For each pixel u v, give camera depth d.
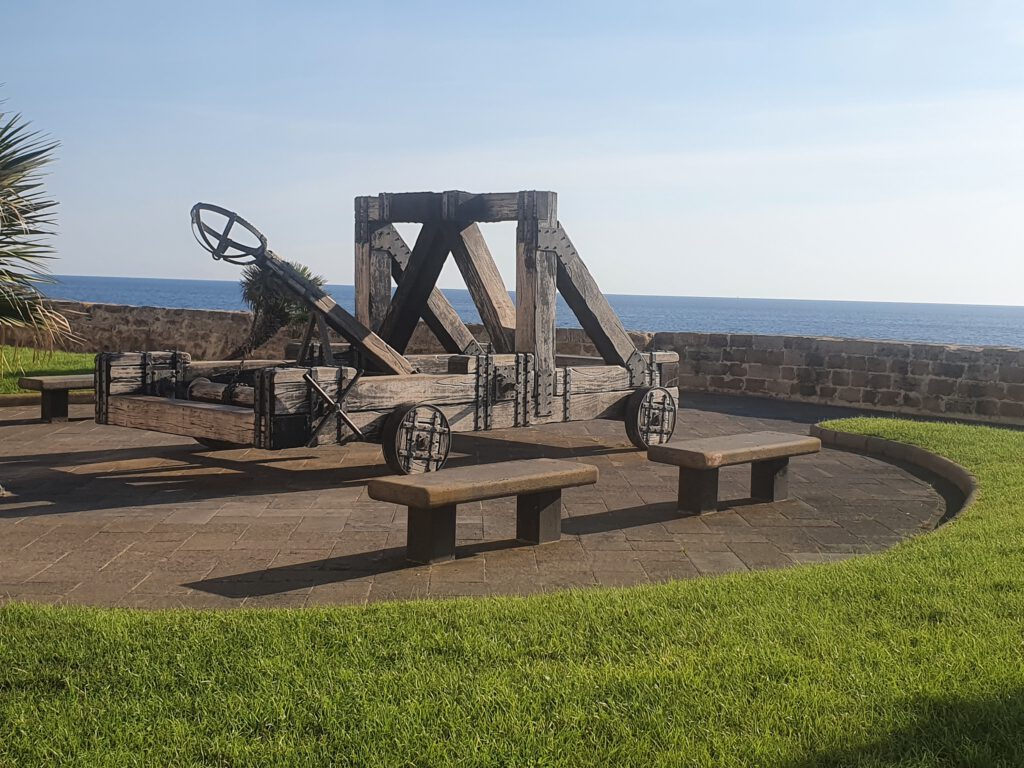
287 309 17.02
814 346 13.45
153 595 4.60
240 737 2.88
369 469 7.96
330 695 3.16
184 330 17.55
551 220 8.23
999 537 5.26
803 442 6.92
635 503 6.86
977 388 11.91
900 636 3.69
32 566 5.06
